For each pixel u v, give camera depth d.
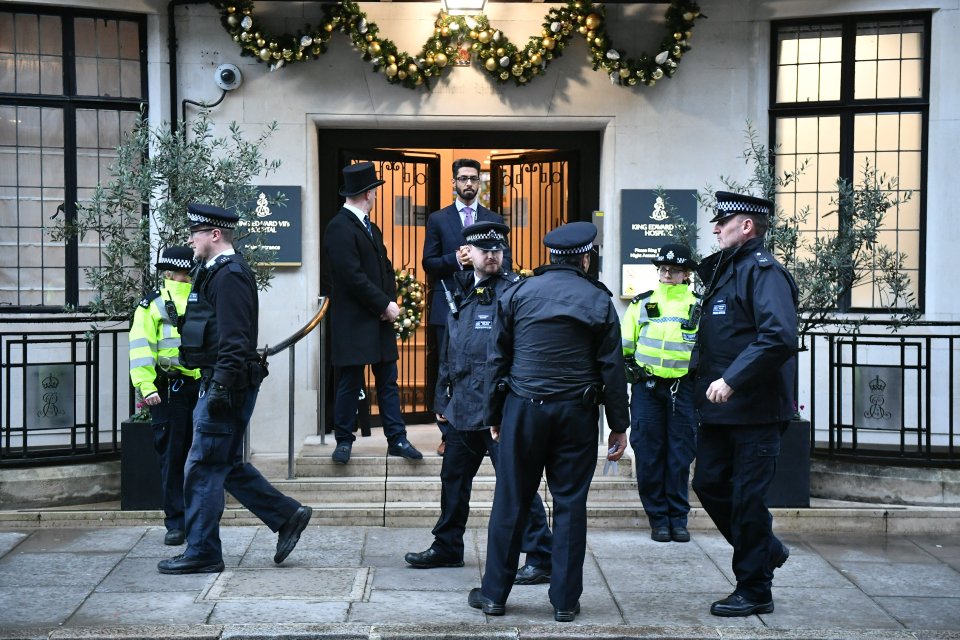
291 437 7.77
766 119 8.83
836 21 8.70
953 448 8.15
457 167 7.98
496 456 6.07
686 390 7.07
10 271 8.47
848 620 5.56
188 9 8.46
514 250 9.46
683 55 8.69
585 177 8.98
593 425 5.50
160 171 7.39
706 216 8.73
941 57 8.51
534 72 8.50
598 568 6.49
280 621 5.42
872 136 8.71
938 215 8.59
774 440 5.52
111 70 8.52
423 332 9.34
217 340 6.10
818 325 8.45
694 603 5.82
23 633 5.16
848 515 7.39
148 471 7.37
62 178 8.50
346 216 7.68
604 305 5.48
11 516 7.20
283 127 8.56
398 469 7.86
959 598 5.96
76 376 8.13
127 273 8.48
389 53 8.37
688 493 7.48
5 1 8.21
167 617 5.46
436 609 5.65
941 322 7.63
